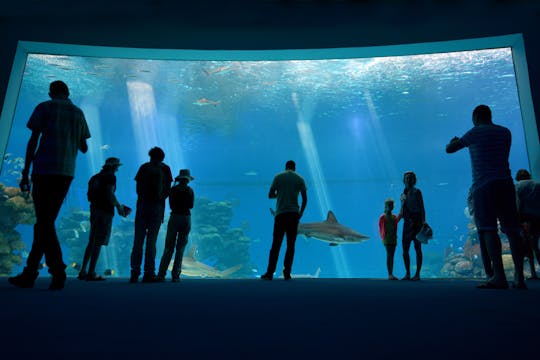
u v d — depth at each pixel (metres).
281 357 1.01
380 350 1.09
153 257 4.79
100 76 25.94
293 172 6.11
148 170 4.92
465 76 27.80
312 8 7.37
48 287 3.44
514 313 1.87
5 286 3.48
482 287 3.73
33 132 3.41
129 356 1.01
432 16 7.09
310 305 2.20
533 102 6.52
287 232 5.86
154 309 1.98
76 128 3.56
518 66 6.94
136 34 7.25
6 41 6.95
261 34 7.34
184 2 7.41
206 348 1.11
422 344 1.17
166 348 1.11
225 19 7.39
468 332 1.37
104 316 1.72
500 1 6.92
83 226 26.80
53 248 3.24
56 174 3.33
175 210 5.27
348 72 26.28
